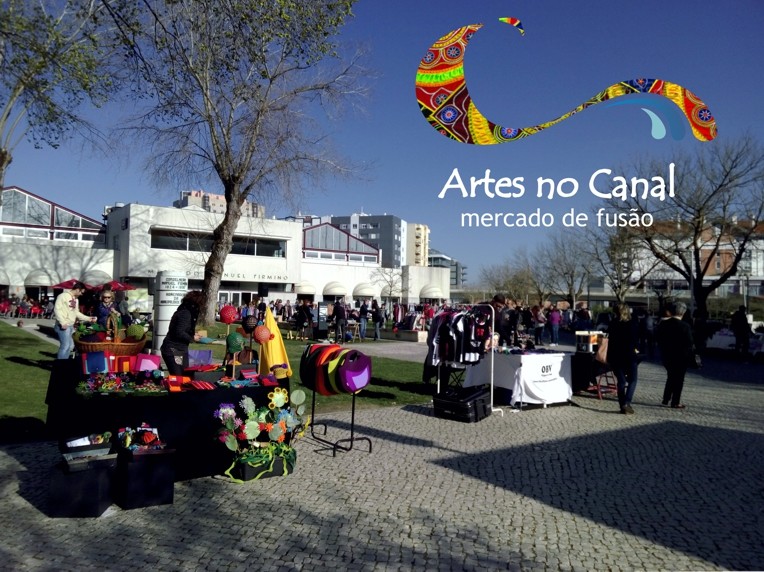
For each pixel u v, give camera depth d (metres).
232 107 20.00
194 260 42.41
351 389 6.43
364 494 5.07
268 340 6.84
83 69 10.35
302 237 53.28
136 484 4.59
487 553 3.92
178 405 5.31
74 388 5.20
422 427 7.88
